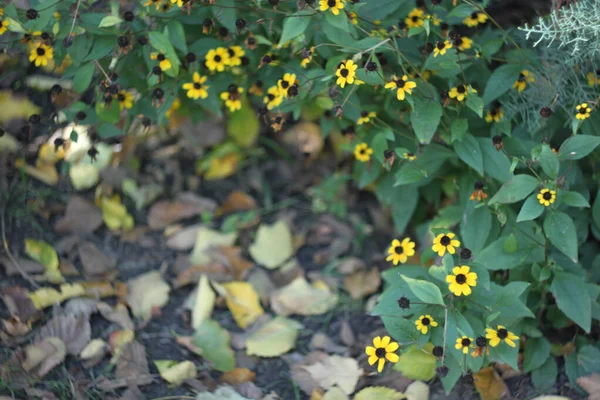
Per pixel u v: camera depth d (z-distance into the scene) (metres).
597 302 1.89
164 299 2.08
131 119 2.05
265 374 1.97
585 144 1.79
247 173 2.35
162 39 1.88
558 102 1.94
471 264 1.81
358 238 2.22
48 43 1.88
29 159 2.22
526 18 2.17
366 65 1.82
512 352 1.80
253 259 2.19
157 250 2.19
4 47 1.96
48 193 2.21
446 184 2.10
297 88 1.89
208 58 1.95
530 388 1.88
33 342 1.91
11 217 2.12
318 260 2.19
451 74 1.92
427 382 1.90
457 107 1.91
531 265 1.91
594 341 1.92
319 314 2.08
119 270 2.13
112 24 1.86
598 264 1.94
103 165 2.28
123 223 2.22
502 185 1.91
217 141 2.36
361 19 1.91
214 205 2.28
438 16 2.03
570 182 1.91
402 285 1.85
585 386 1.84
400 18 1.99
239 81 2.05
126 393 1.88
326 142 2.38
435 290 1.75
